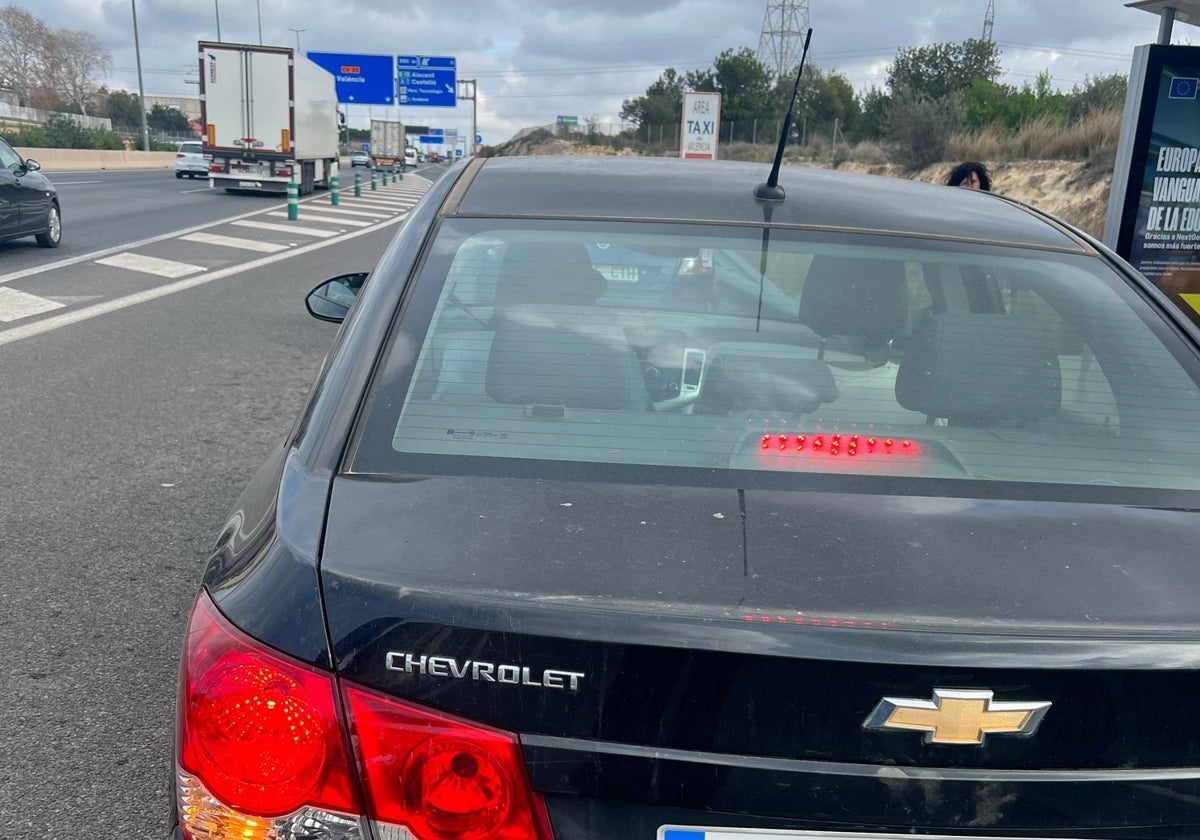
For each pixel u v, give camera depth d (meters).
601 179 2.61
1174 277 7.46
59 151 43.91
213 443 6.07
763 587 1.44
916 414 2.02
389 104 51.25
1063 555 1.57
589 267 2.24
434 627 1.36
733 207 2.45
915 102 28.09
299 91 29.83
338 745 1.36
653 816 1.36
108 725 3.19
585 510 1.63
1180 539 1.65
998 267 2.34
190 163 38.69
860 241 2.36
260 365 8.16
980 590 1.46
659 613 1.37
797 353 2.15
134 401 6.93
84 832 2.70
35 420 6.39
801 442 1.89
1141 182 7.28
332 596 1.42
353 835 1.36
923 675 1.33
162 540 4.61
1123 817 1.38
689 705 1.34
